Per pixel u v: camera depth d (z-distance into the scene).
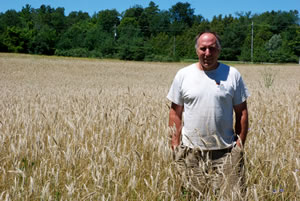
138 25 106.94
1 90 16.12
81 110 6.02
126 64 52.69
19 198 2.59
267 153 3.29
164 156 3.20
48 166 3.28
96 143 3.70
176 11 122.50
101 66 47.22
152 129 4.32
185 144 3.10
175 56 77.38
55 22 115.31
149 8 118.25
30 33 85.50
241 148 2.95
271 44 82.19
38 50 84.31
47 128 4.54
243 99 3.02
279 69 47.50
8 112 6.00
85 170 3.18
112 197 2.72
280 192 2.84
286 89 12.51
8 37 81.62
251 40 83.06
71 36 90.81
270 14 106.19
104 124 4.40
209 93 2.92
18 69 38.19
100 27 95.56
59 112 6.07
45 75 34.62
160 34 94.50
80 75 36.28
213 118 2.94
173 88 3.16
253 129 4.50
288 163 3.18
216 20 96.44
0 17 116.12
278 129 4.59
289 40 89.56
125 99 8.16
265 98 7.89
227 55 88.25
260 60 78.50
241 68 49.94
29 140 4.01
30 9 132.38
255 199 2.49
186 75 3.04
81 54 81.56
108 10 110.00
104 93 12.19
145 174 3.18
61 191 2.93
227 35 89.25
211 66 2.89
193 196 2.84
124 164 3.12
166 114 5.68
